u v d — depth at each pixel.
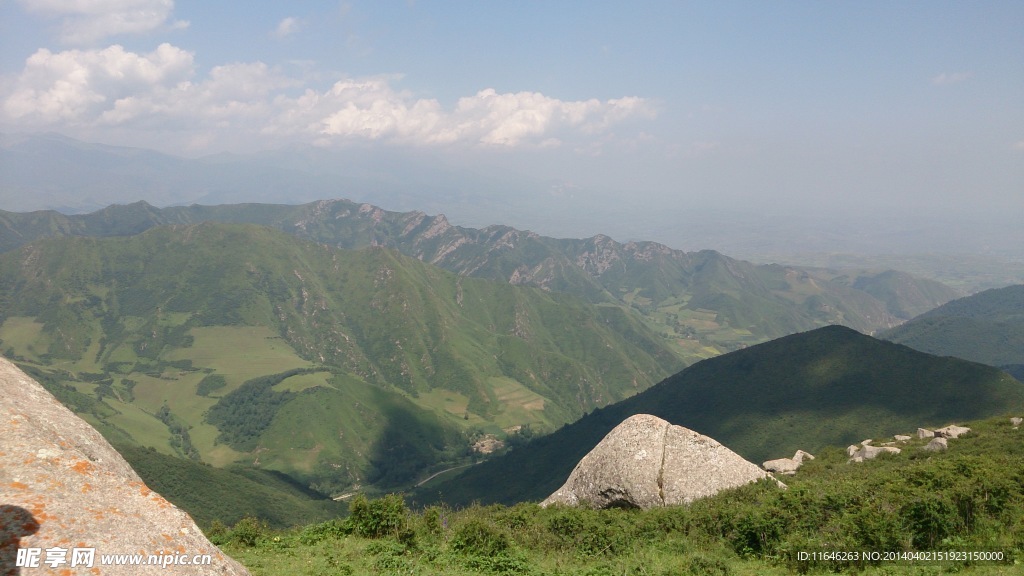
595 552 18.41
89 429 11.34
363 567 16.44
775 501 20.00
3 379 10.98
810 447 127.38
